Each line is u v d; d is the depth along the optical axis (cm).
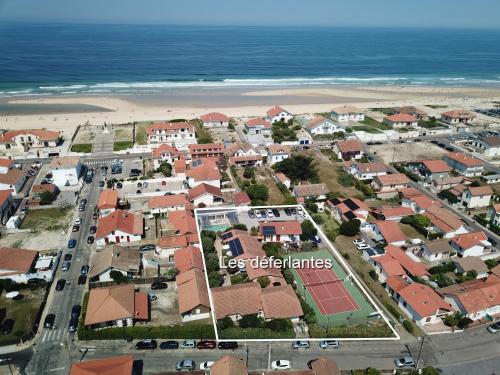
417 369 5756
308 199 10656
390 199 11038
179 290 7025
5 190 10175
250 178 12100
